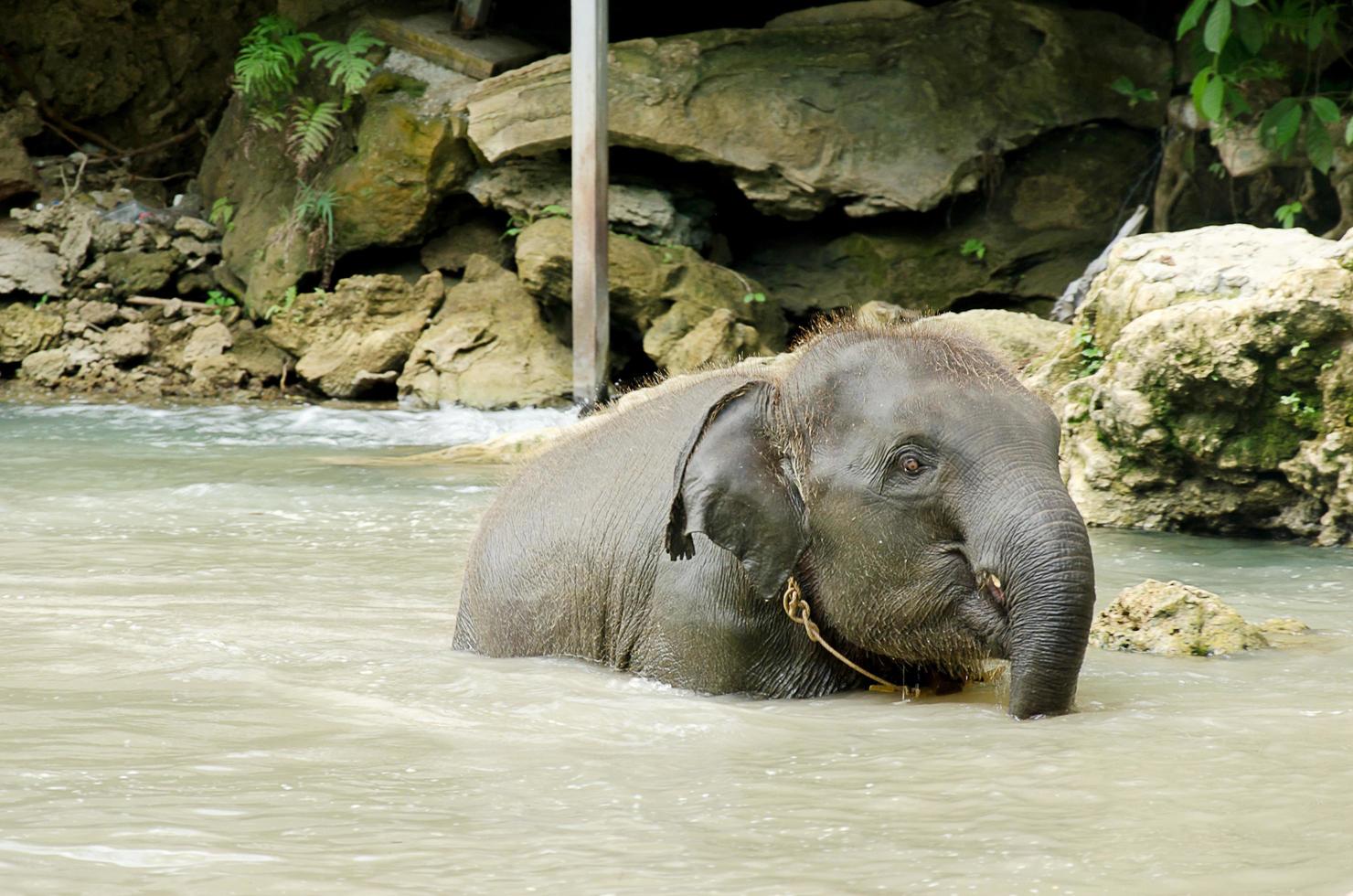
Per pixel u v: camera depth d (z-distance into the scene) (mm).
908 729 6656
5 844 4941
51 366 26609
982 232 25734
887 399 6898
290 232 27594
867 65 25750
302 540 12703
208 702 7145
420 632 9016
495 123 25844
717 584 7395
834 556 6996
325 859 4836
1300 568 11430
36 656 8195
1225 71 18844
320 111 28047
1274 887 4477
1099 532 13312
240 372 26500
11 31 32438
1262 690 7352
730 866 4758
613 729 6695
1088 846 4918
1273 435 12703
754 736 6559
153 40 33219
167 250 28922
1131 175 25641
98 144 32969
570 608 8117
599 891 4531
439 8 29531
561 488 8414
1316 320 12148
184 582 10711
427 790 5664
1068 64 25578
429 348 25297
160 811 5344
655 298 24594
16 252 28219
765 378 7387
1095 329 14539
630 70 25344
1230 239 13914
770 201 25500
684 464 7055
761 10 30672
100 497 15125
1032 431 6766
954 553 6777
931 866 4738
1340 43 22672
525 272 24922
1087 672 7785
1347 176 21500
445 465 17641
